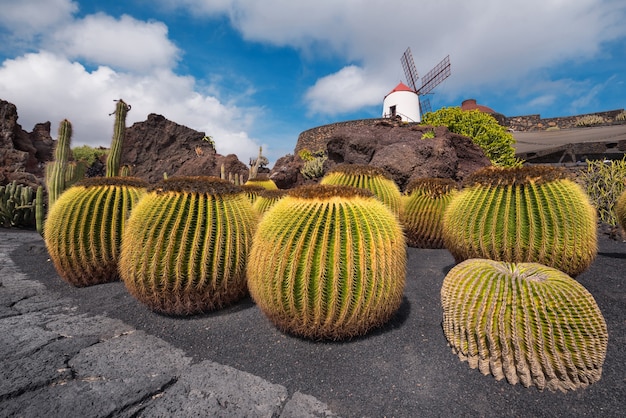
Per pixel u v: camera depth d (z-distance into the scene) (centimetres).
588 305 222
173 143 2003
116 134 614
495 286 239
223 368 245
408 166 861
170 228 313
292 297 266
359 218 271
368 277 264
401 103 3009
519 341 224
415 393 217
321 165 1578
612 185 762
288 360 255
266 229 287
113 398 205
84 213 400
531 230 336
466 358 248
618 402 202
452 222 401
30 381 217
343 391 220
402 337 285
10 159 1466
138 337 290
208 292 326
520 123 2714
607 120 2352
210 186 336
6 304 361
